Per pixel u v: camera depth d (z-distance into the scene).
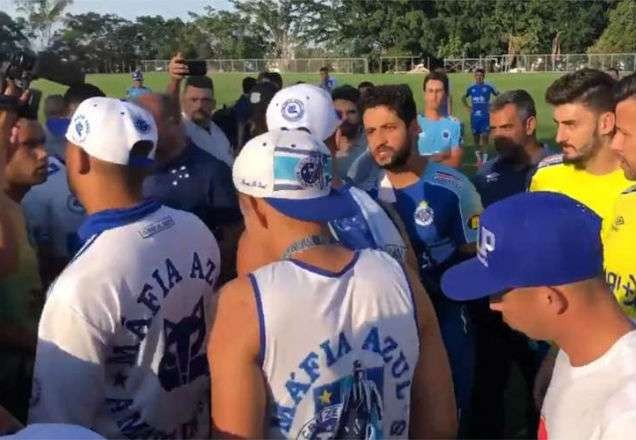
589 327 1.67
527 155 4.58
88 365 2.19
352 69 56.09
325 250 1.99
